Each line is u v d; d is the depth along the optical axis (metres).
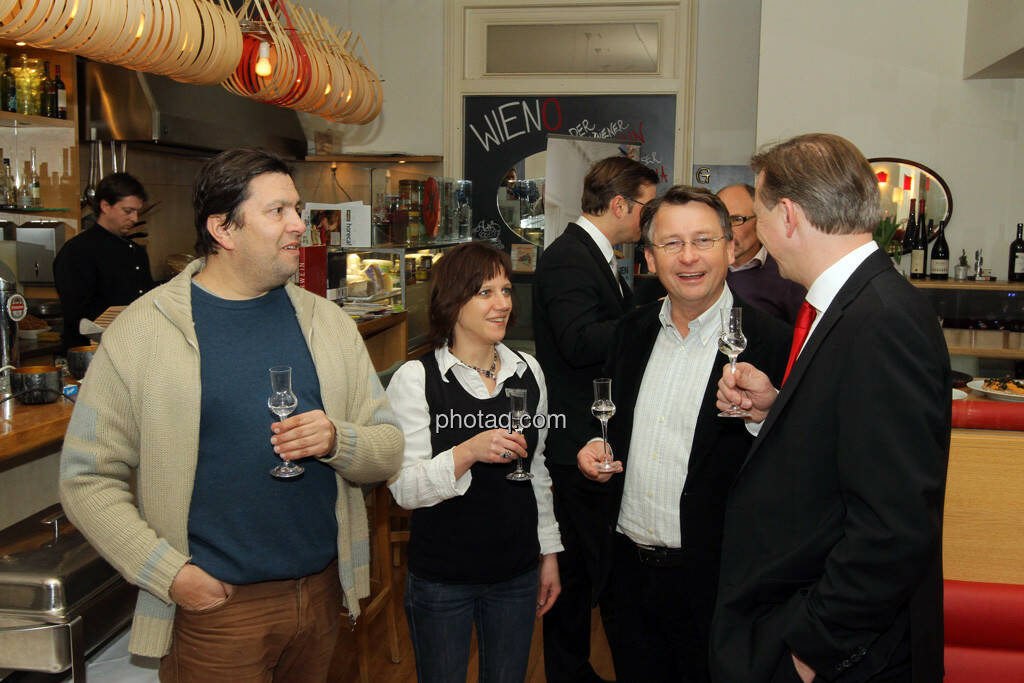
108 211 3.74
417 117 5.75
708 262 1.68
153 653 1.48
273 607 1.51
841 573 1.20
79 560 1.70
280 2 3.65
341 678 2.68
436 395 1.77
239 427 1.47
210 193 1.45
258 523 1.48
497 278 1.77
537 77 5.58
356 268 4.11
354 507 1.70
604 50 5.52
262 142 5.30
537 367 1.95
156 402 1.41
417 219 4.43
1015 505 2.04
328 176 5.95
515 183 5.70
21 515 2.27
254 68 3.30
